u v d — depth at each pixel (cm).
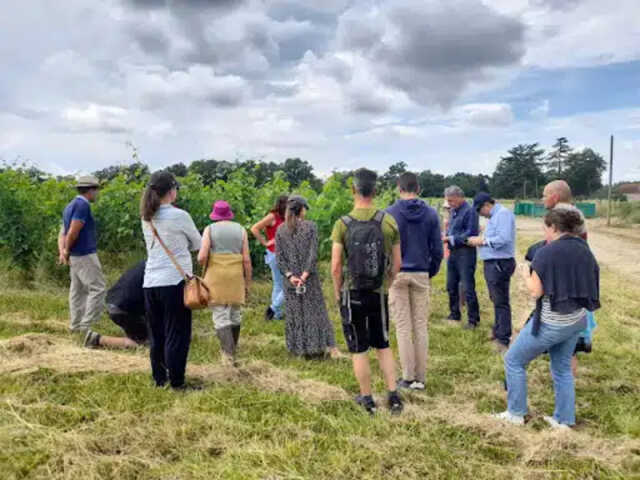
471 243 635
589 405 452
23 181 973
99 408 398
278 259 571
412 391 474
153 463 329
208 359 546
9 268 908
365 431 382
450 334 675
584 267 384
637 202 3862
